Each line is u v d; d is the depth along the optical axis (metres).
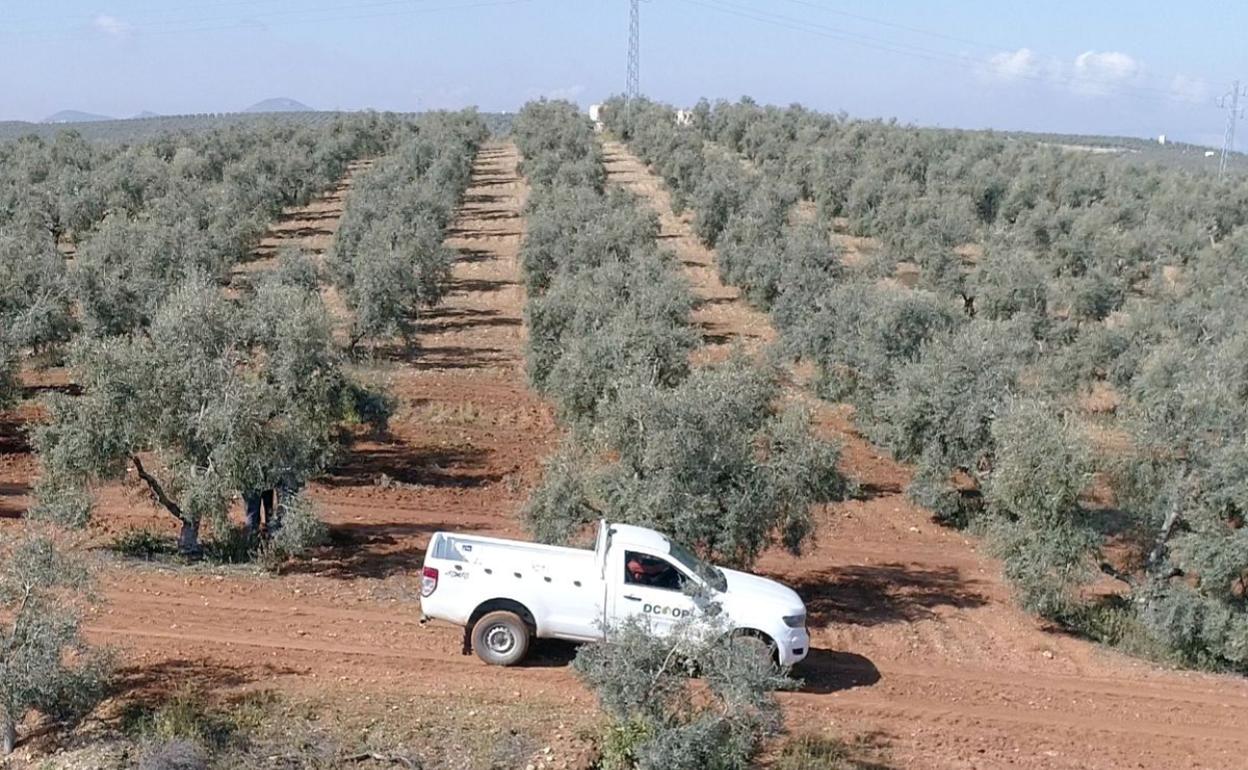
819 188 69.44
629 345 25.44
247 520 19.50
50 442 18.28
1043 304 38.97
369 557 19.39
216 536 19.06
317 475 23.05
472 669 14.35
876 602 18.88
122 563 17.86
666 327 26.92
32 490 21.11
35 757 11.53
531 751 11.97
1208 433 18.44
